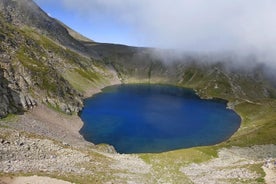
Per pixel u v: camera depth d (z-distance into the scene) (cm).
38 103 15525
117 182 6197
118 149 13412
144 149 13625
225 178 7106
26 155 6725
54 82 19000
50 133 12212
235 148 11412
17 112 12825
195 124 19488
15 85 14500
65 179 5372
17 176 5034
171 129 17750
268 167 7256
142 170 7900
